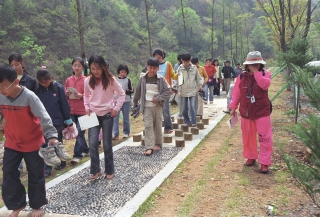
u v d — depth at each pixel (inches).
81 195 164.2
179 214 140.6
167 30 2266.2
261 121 184.9
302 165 131.0
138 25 2194.9
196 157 222.5
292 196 154.3
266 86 182.1
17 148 131.6
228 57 1444.4
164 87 231.0
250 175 183.0
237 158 215.5
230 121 202.1
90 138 186.9
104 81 181.9
